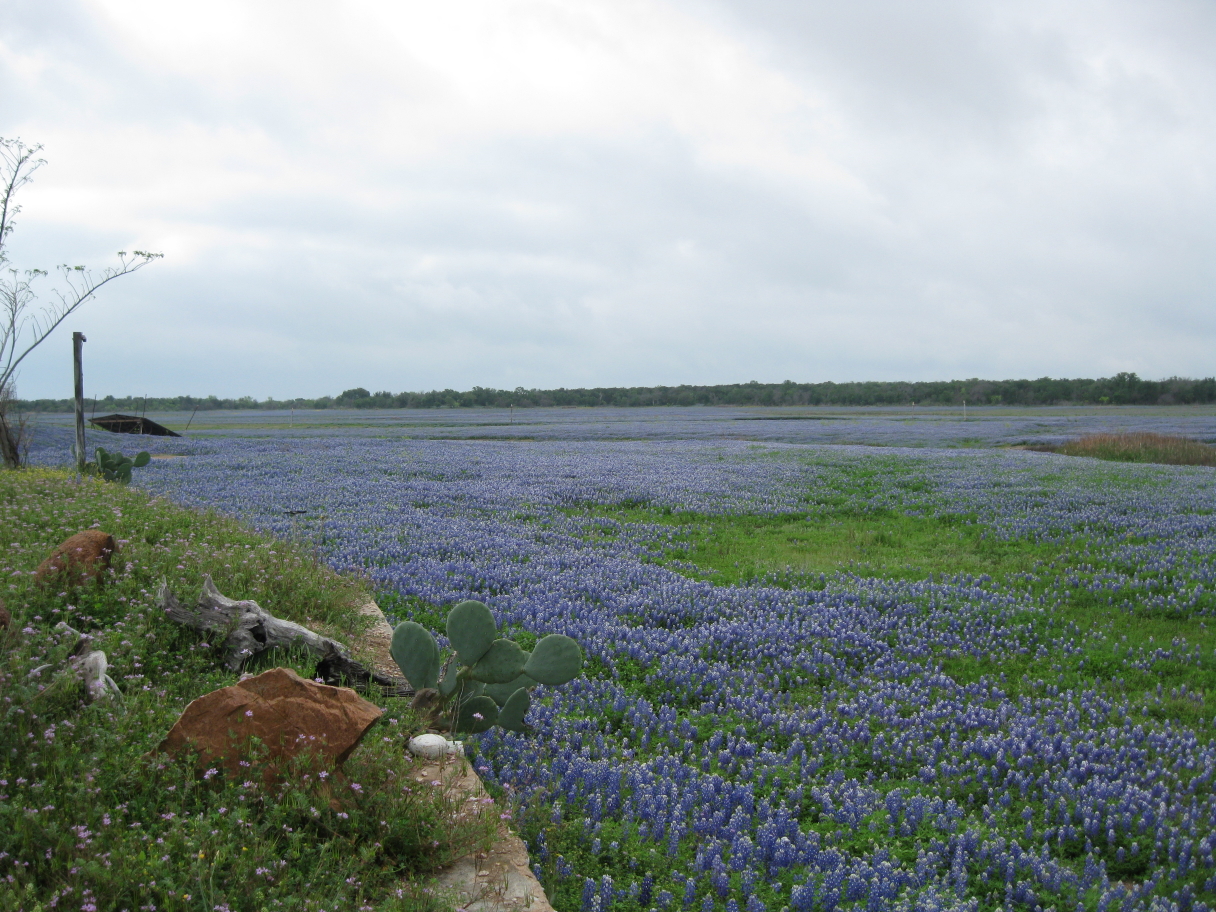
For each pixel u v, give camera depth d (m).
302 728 4.34
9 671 4.61
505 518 18.25
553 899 4.09
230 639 6.37
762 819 5.27
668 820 5.04
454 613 5.95
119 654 5.76
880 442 47.38
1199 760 6.65
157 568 7.88
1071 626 10.57
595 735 6.48
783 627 9.82
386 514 17.53
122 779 3.96
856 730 6.97
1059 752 6.64
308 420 85.88
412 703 5.93
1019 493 22.61
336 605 8.52
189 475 24.48
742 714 7.26
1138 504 20.19
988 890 4.71
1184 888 4.69
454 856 4.09
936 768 6.37
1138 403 109.12
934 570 13.90
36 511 10.66
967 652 9.59
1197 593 11.84
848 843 5.11
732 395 133.50
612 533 17.00
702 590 11.68
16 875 3.20
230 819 3.66
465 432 59.59
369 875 3.76
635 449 40.19
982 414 85.00
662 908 4.17
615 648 8.79
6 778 3.80
